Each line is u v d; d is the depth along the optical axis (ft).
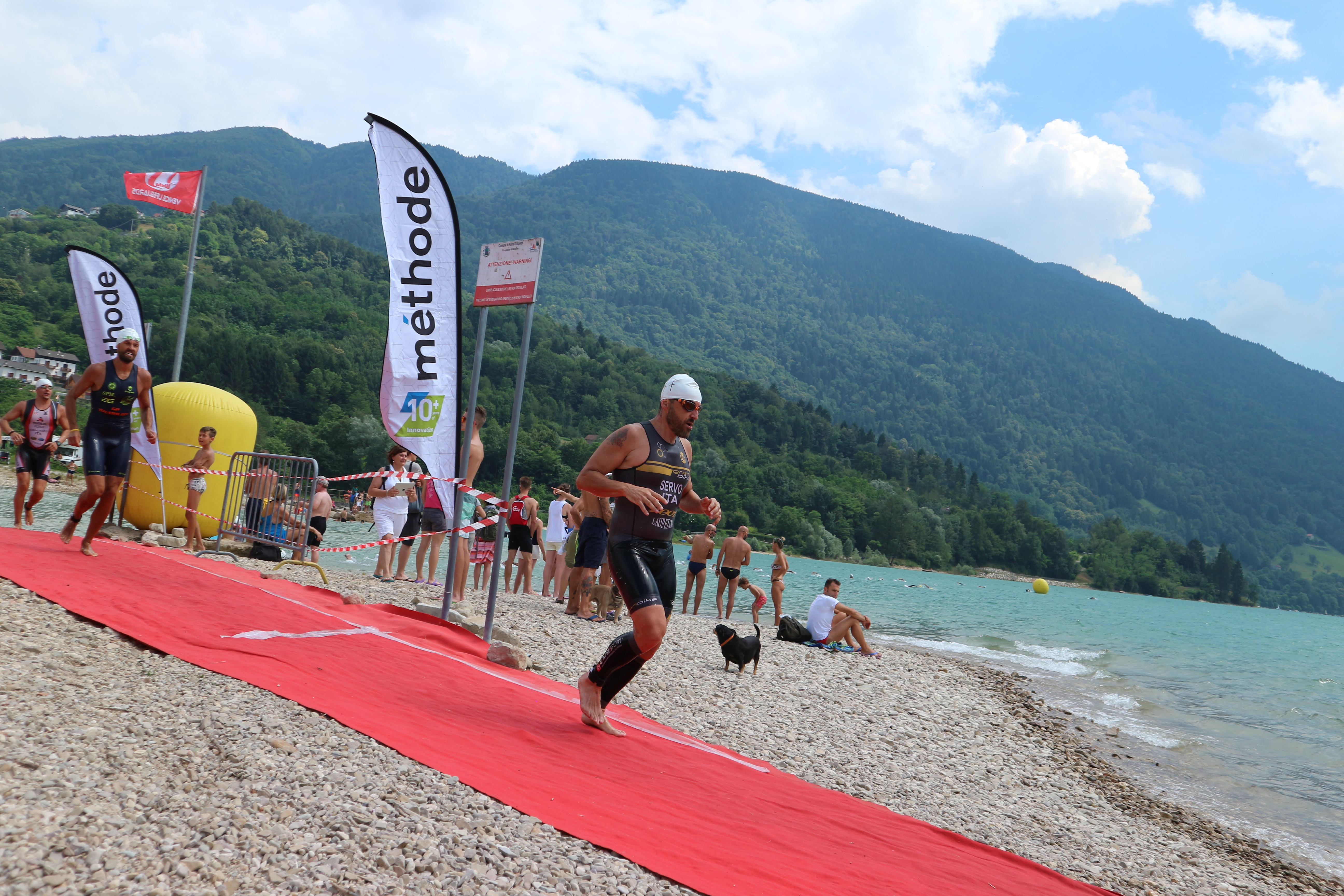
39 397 37.45
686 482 16.42
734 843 11.50
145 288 551.59
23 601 18.35
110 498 25.29
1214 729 46.32
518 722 15.70
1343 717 55.83
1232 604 543.80
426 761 12.12
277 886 8.15
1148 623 170.09
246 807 9.71
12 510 55.06
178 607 20.40
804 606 91.50
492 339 655.76
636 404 602.03
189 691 13.99
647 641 15.47
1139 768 34.55
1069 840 22.08
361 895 8.29
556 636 32.76
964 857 13.60
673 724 23.75
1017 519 537.24
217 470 41.29
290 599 24.63
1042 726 39.40
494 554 26.12
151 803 9.42
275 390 424.46
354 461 327.26
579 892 9.20
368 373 491.72
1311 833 28.76
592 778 13.15
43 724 11.28
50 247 607.37
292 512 37.09
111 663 15.19
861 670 43.91
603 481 15.24
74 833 8.36
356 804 10.30
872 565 410.11
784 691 33.27
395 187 25.32
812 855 11.75
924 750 28.63
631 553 15.90
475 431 35.24
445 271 25.72
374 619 24.08
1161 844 24.07
